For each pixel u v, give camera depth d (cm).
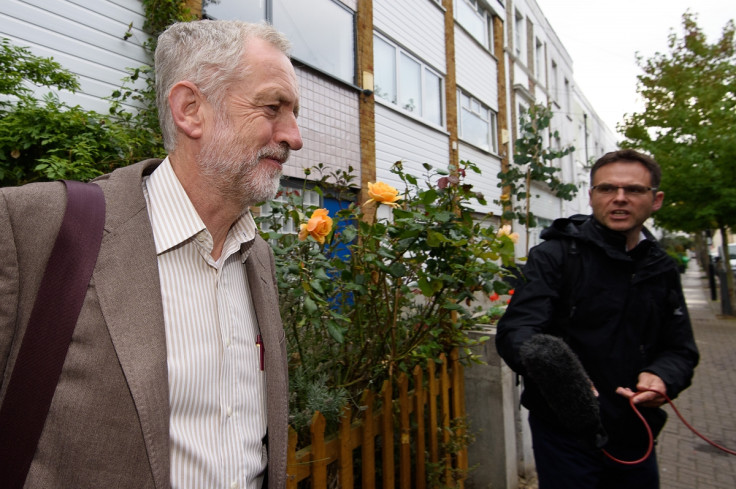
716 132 1074
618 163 191
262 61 111
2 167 299
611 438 184
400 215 216
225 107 109
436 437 259
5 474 79
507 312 194
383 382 228
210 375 103
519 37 1563
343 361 243
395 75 877
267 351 125
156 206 108
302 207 254
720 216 1141
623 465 185
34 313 83
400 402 233
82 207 94
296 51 638
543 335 168
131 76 426
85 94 420
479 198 246
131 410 86
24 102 318
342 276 218
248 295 128
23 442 80
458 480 273
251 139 110
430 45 988
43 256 87
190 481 97
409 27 916
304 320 217
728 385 614
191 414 100
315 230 199
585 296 189
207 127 109
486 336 298
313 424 178
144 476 86
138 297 93
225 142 108
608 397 186
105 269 91
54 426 82
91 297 88
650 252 190
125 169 109
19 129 296
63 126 313
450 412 287
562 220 205
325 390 195
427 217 220
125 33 446
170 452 95
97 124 335
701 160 1075
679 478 373
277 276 195
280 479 120
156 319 94
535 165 738
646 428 181
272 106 112
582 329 190
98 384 85
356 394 225
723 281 1230
